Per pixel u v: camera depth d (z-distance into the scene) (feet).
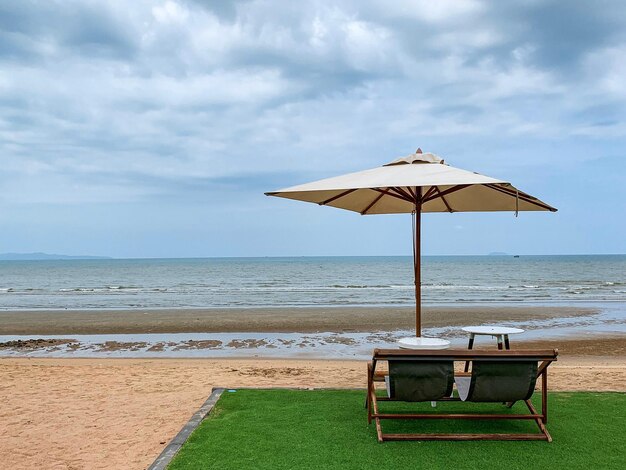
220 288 140.97
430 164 18.75
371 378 17.30
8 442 18.24
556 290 126.52
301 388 22.90
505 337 19.67
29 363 37.91
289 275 229.66
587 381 27.99
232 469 13.89
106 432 19.29
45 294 121.39
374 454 14.93
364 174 18.26
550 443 15.76
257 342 49.03
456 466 14.02
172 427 19.85
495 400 16.15
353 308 80.07
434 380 15.79
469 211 25.21
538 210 23.39
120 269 345.51
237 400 20.84
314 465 14.12
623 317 67.87
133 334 54.44
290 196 22.25
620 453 14.92
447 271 267.39
